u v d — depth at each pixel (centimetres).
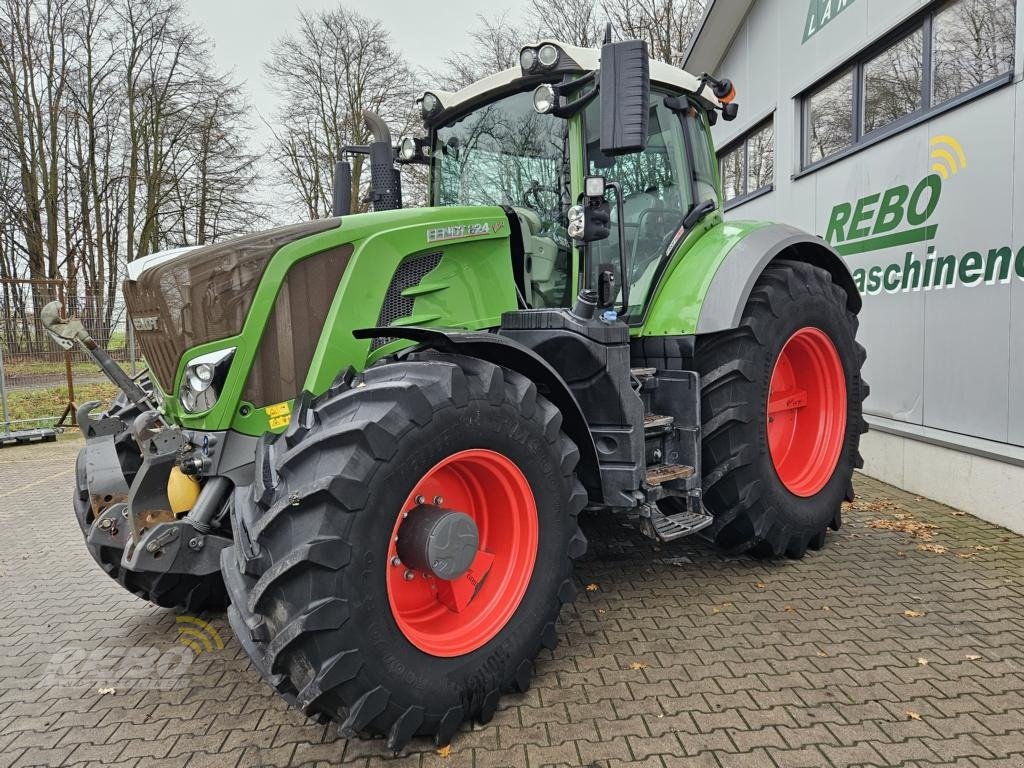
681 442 328
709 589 328
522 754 208
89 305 1023
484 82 333
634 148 247
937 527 404
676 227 364
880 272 508
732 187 877
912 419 475
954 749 204
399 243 261
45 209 1881
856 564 353
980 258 411
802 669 251
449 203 364
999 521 402
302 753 214
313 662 191
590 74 296
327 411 212
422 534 212
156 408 312
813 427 387
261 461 219
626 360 286
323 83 1983
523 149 330
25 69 1834
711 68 915
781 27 688
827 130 618
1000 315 397
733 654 263
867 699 230
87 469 297
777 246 351
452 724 214
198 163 2017
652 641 276
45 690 261
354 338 249
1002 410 398
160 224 2025
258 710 243
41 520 529
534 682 248
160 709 245
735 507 331
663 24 1764
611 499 288
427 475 212
